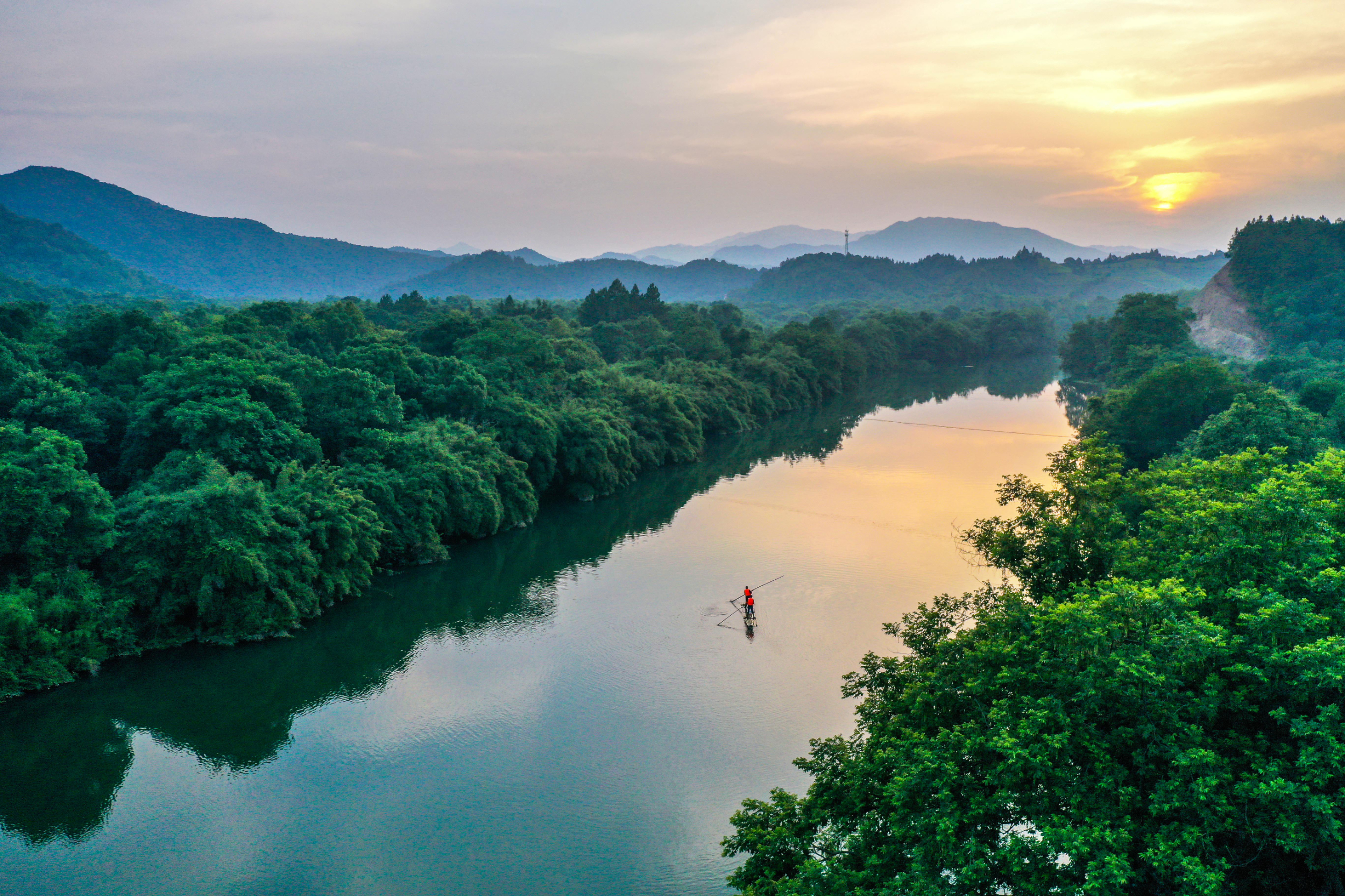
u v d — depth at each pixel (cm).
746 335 17788
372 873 3812
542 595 7075
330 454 8144
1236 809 2197
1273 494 2870
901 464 11431
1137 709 2402
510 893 3678
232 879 3788
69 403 6875
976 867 2122
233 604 6109
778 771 4503
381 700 5369
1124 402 9962
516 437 9512
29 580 5497
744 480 10969
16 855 3959
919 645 3588
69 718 5150
